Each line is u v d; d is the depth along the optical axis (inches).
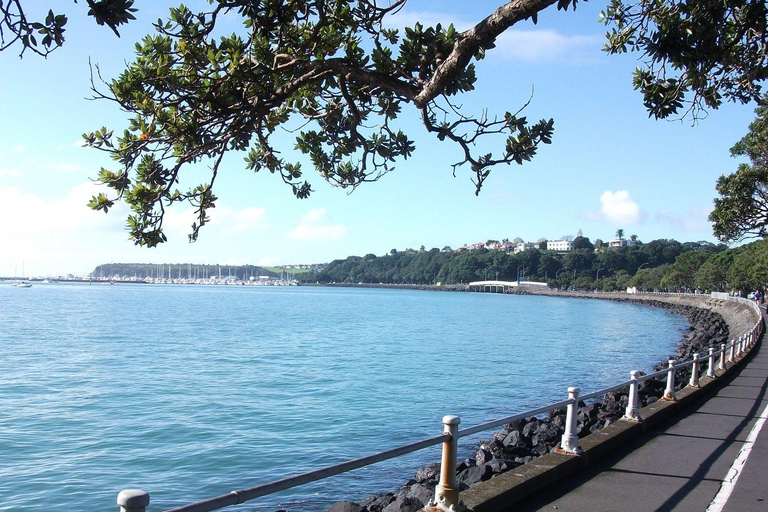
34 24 174.4
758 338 1295.5
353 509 411.5
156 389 1047.6
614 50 358.3
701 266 4763.8
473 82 267.7
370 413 860.6
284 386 1088.2
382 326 2694.4
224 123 258.8
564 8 216.2
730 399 619.8
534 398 975.6
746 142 1232.2
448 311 4210.1
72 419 815.7
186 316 3211.1
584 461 369.1
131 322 2716.5
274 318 3147.1
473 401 949.2
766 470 365.7
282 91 259.0
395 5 262.1
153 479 582.6
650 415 483.2
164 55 251.9
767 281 2588.6
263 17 238.1
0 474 591.8
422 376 1213.1
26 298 5506.9
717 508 296.7
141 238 259.1
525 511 293.3
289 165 333.4
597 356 1621.6
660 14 313.7
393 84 258.5
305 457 649.6
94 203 251.8
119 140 249.4
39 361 1401.3
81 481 574.9
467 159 277.9
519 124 275.6
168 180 257.8
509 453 551.8
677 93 323.6
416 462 618.8
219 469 611.2
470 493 291.3
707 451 411.5
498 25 222.2
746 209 1215.6
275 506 496.1
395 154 322.7
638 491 325.1
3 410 868.0
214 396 987.3
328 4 267.7
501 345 1900.8
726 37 323.3
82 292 7691.9
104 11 174.1
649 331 2596.0
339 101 320.5
